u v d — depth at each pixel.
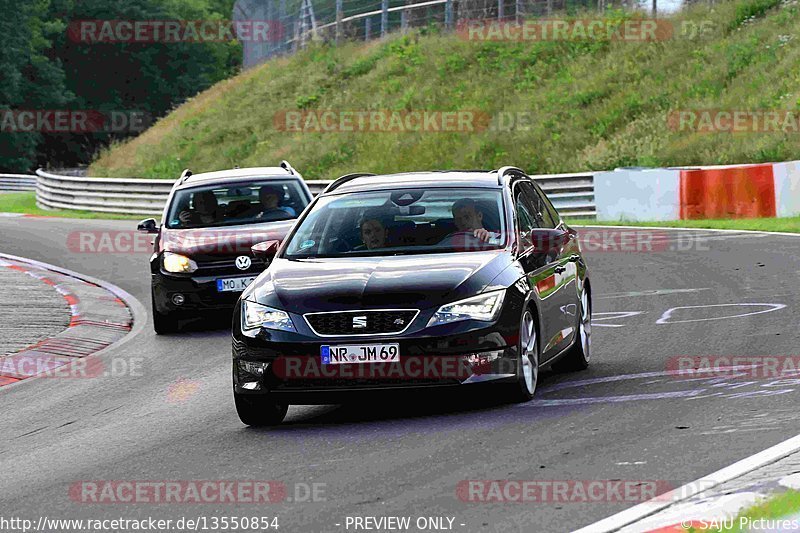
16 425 32.88
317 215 33.94
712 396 29.58
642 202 95.44
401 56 171.88
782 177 87.00
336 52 186.25
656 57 143.38
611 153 121.69
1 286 65.75
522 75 153.25
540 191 37.97
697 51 140.62
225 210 52.59
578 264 36.81
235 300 48.81
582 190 101.31
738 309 45.34
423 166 139.12
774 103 119.00
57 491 24.34
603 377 33.81
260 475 24.50
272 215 52.22
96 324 52.81
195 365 41.38
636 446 24.69
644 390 31.12
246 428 30.00
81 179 142.38
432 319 28.58
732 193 89.75
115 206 136.88
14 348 46.38
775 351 35.72
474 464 24.06
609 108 135.00
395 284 29.22
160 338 48.75
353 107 162.62
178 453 27.44
